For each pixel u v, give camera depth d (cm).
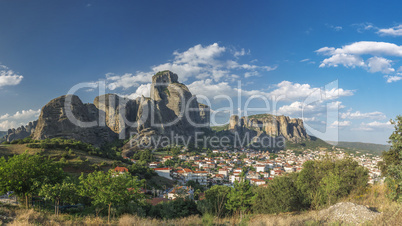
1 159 2838
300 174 3000
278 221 1478
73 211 3036
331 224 1260
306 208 2647
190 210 3353
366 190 2577
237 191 1841
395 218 1125
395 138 1554
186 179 12006
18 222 1423
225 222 1661
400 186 1516
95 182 2016
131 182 2077
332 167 2970
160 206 3284
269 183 3123
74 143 10256
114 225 1675
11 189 2641
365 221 1205
